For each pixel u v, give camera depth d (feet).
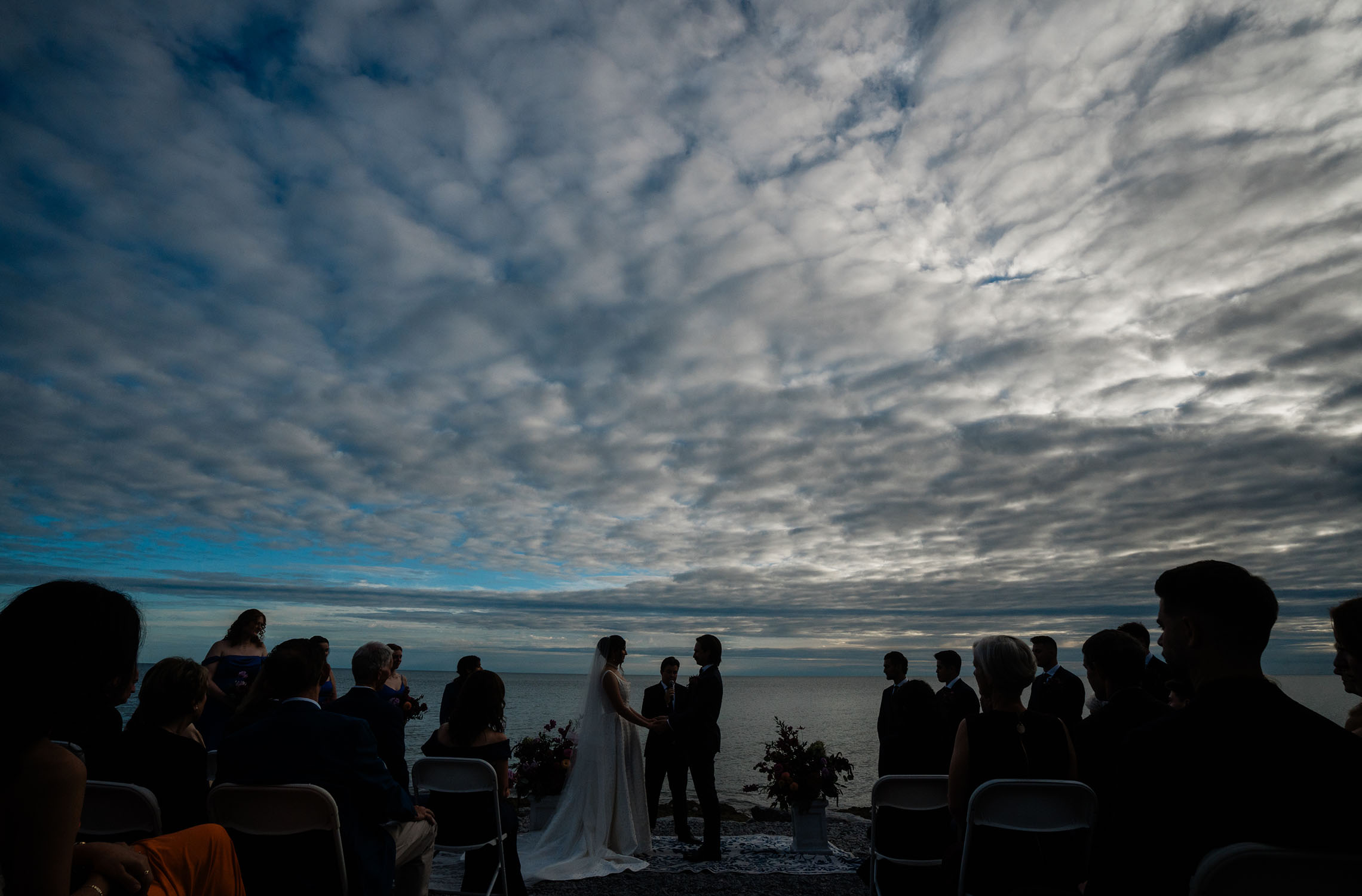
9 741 5.58
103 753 11.91
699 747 23.41
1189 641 6.69
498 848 16.33
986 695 12.52
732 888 19.94
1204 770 6.19
